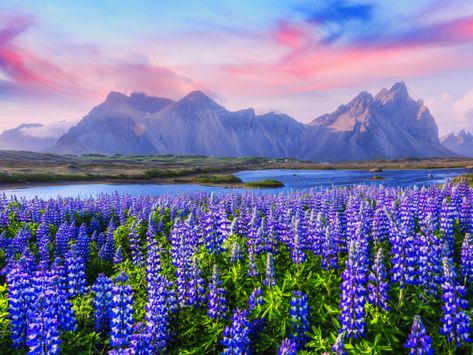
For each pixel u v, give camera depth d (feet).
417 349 22.66
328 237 35.17
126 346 25.21
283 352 22.94
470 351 24.30
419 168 584.81
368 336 26.25
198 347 28.07
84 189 240.73
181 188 246.27
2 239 53.67
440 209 48.67
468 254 31.60
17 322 28.37
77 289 36.86
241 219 49.19
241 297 32.81
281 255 41.24
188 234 41.50
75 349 28.37
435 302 29.25
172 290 31.68
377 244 40.83
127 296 26.35
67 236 55.31
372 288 27.81
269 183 255.29
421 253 31.01
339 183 283.18
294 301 27.02
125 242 61.26
